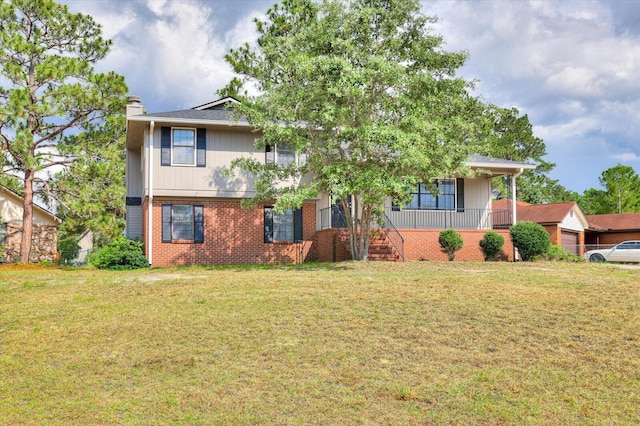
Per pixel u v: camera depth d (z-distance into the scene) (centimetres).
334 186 1537
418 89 1691
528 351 708
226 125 2042
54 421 536
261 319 871
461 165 1739
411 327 811
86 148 2381
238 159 1847
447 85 1712
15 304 1077
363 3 1744
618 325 813
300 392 589
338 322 843
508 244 2316
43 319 931
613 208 5234
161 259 2031
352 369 651
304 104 1662
